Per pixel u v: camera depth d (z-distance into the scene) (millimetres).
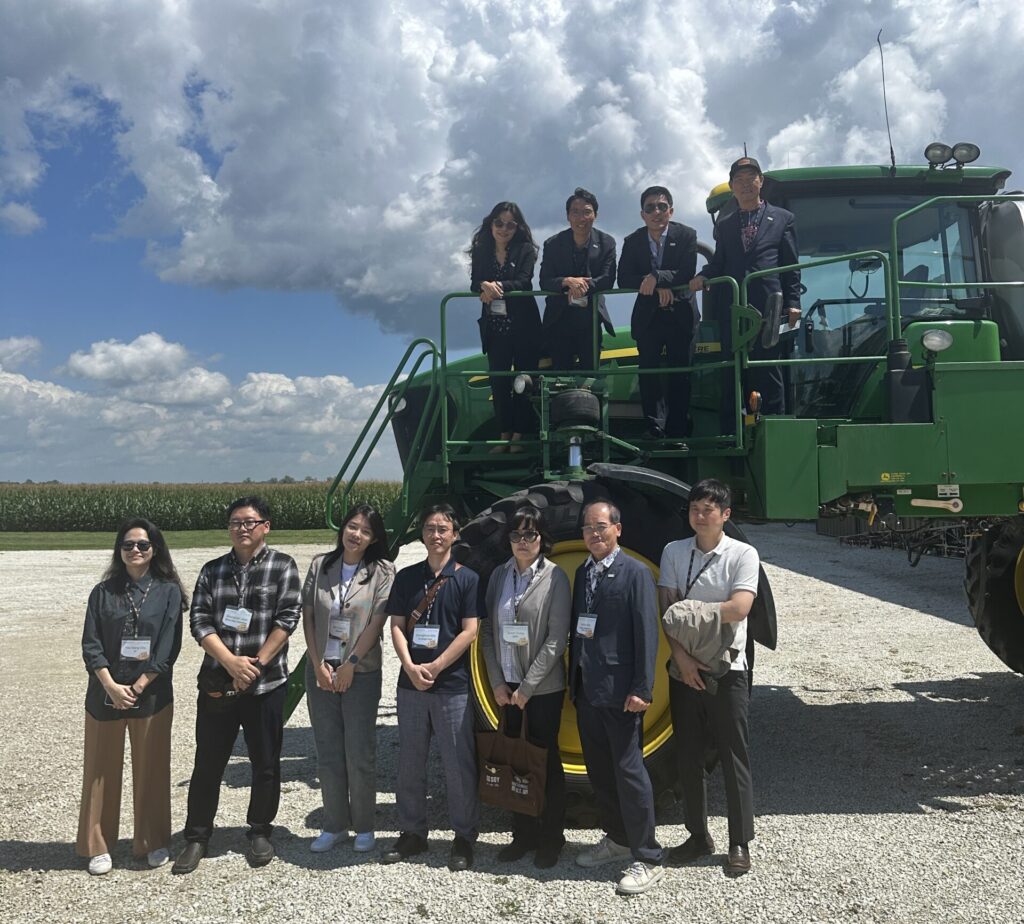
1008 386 4223
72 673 7754
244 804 4512
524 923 3100
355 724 3828
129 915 3227
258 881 3512
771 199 5332
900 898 3205
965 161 5141
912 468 4223
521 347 5211
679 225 5059
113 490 36062
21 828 4145
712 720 3566
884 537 12648
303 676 4941
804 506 4211
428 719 3748
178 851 3848
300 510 35344
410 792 3764
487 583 3912
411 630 3783
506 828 4094
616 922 3090
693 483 4910
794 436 4227
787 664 7555
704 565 3633
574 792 3932
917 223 5234
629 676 3520
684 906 3199
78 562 20000
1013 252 4996
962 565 14820
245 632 3750
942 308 5039
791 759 4988
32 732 5820
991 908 3111
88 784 3648
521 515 3678
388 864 3654
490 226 5141
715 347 5328
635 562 3609
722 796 4508
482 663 4102
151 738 3707
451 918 3145
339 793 3857
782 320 4961
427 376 6016
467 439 5637
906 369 4305
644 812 3467
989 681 6723
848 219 5266
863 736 5379
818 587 12727
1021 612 5961
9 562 19984
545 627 3670
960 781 4551
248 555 3852
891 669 7234
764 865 3539
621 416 5414
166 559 3828
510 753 3625
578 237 5129
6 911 3277
